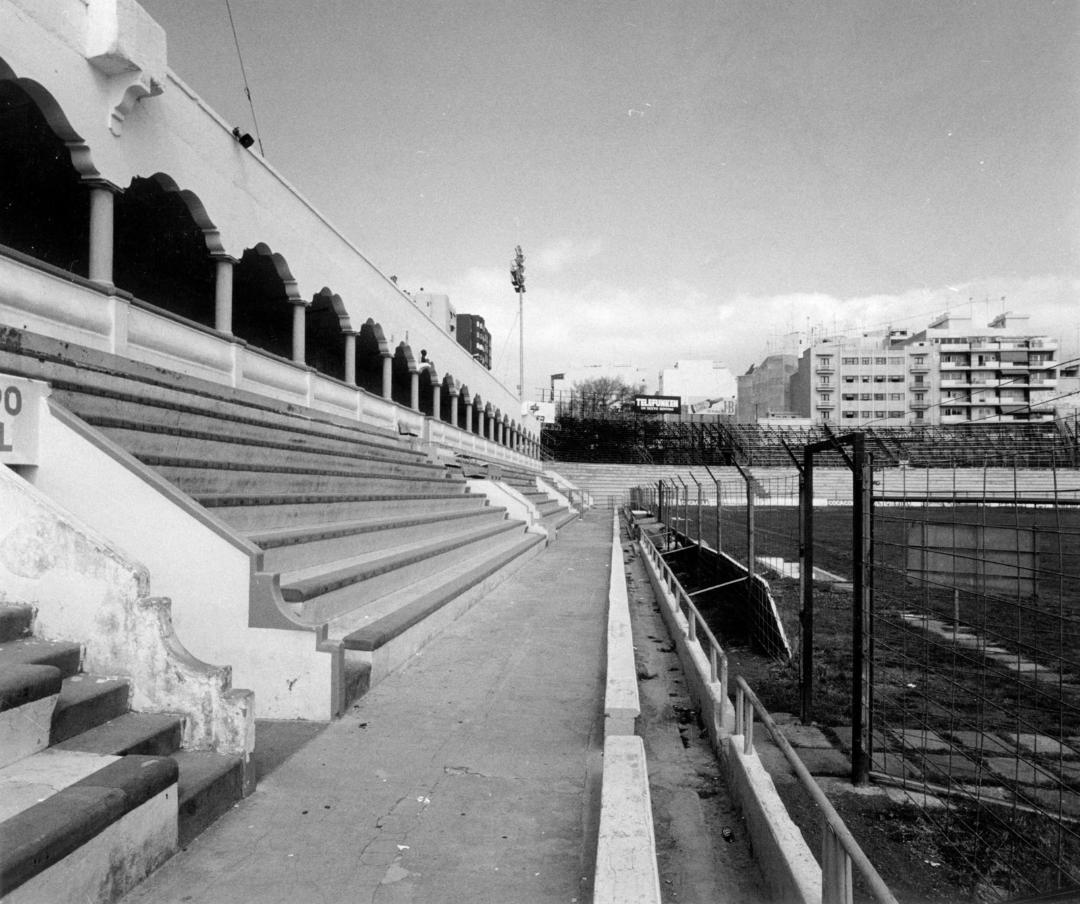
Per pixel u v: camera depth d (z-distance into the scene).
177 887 2.71
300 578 5.75
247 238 10.02
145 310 7.39
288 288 11.81
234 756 3.45
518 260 50.12
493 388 34.03
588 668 6.25
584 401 95.81
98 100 6.81
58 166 10.20
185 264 14.19
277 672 4.60
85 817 2.35
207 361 8.68
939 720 5.97
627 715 4.22
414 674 5.83
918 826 4.27
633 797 3.06
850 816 4.44
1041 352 97.56
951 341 101.94
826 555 17.59
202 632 4.61
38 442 4.48
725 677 4.68
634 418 77.94
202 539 4.58
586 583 11.70
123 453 4.60
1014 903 1.66
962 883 3.62
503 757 4.14
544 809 3.48
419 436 18.95
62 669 3.42
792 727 6.18
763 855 3.21
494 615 8.57
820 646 8.88
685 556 15.73
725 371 121.19
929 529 7.89
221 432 7.59
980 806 4.32
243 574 4.59
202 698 3.48
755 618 9.13
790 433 61.97
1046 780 4.80
